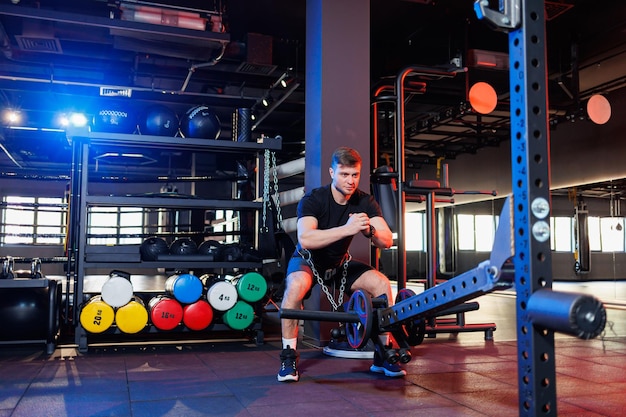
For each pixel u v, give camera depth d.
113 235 4.19
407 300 2.15
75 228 4.02
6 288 3.55
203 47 5.28
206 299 3.86
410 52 6.77
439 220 12.48
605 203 8.26
